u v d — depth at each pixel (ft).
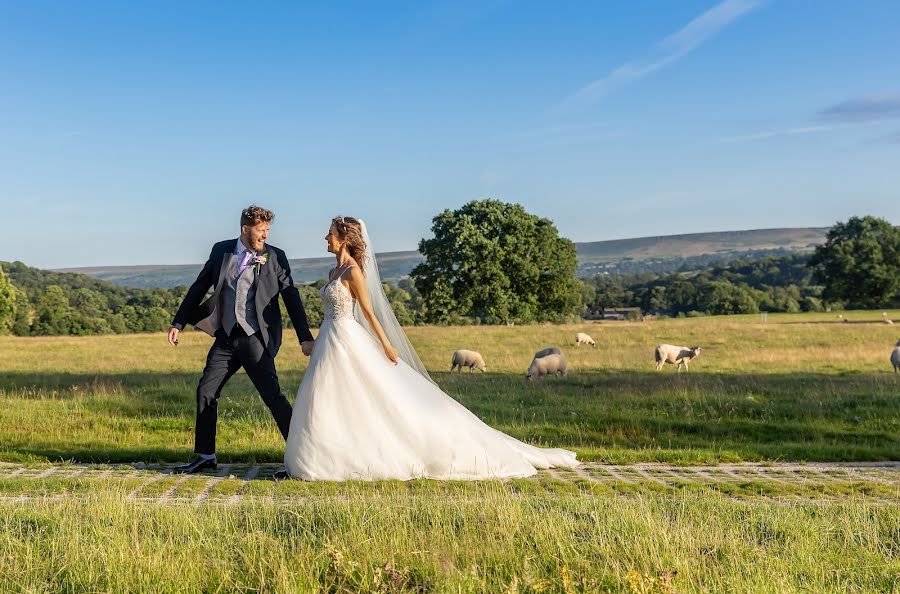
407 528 15.65
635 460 29.27
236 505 18.47
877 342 109.70
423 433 23.95
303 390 23.73
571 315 250.57
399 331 25.84
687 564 13.80
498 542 14.89
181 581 13.20
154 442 34.22
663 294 417.49
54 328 298.97
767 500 21.77
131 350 103.09
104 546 14.34
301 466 23.12
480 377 67.10
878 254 285.23
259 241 24.59
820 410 44.16
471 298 205.87
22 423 37.50
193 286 24.67
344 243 24.63
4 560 13.66
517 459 25.52
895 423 41.11
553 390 54.13
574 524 16.24
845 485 24.31
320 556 13.99
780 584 13.24
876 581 14.05
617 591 12.98
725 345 108.58
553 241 215.10
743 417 42.91
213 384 24.61
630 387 55.47
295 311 24.94
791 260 501.97
